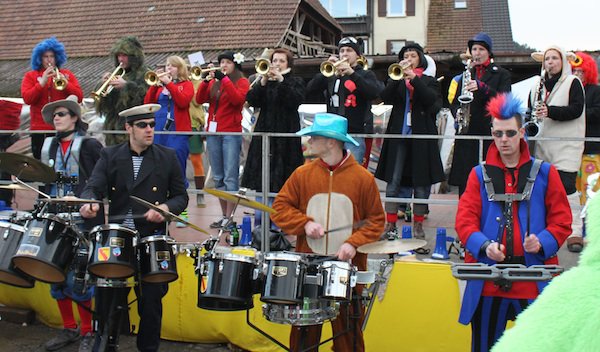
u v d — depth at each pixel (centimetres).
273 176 589
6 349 547
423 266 479
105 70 1906
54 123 529
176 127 665
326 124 415
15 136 729
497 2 2739
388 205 581
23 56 2145
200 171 716
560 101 549
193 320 546
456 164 564
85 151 521
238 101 634
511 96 376
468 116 559
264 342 526
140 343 467
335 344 441
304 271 389
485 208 381
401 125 577
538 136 543
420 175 566
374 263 494
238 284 400
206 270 408
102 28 2141
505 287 368
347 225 418
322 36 2405
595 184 499
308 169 430
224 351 544
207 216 710
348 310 421
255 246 549
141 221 467
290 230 421
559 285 160
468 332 466
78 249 451
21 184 452
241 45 1903
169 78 664
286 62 602
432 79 584
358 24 2655
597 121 577
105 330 452
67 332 547
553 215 370
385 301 484
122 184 470
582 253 165
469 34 2559
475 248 369
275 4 2022
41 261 424
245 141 797
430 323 475
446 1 2695
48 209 486
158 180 473
